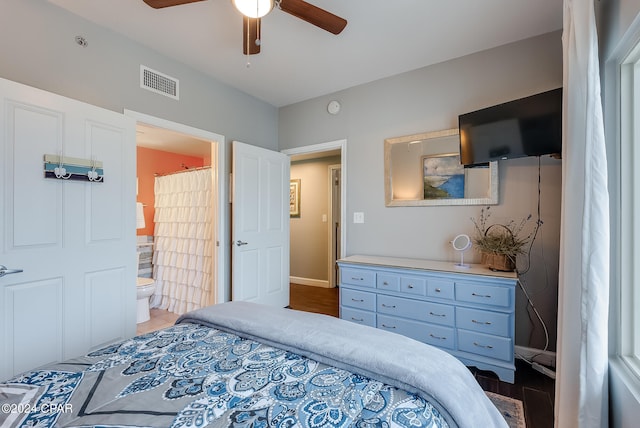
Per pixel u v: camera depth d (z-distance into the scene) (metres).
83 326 1.90
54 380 0.94
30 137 1.67
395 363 0.98
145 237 4.32
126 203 2.16
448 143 2.59
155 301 3.84
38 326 1.70
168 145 4.31
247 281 3.09
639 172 1.24
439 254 2.64
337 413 0.78
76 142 1.86
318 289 4.69
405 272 2.31
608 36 1.30
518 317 2.29
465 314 2.09
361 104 3.07
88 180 1.92
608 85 1.32
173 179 3.81
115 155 2.09
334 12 1.95
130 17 2.03
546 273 2.21
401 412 0.79
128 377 0.96
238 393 0.87
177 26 2.13
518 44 2.32
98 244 1.99
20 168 1.63
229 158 3.10
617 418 1.19
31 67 1.81
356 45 2.36
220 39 2.29
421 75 2.73
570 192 1.33
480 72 2.46
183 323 1.53
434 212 2.67
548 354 2.18
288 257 3.63
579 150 1.30
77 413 0.78
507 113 2.13
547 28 2.16
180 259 3.65
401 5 1.90
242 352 1.15
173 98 2.57
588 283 1.22
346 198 3.17
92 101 2.07
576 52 1.30
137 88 2.33
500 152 2.17
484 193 2.43
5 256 1.58
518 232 2.30
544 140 1.98
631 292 1.25
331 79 2.96
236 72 2.81
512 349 1.94
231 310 1.53
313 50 2.43
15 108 1.62
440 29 2.16
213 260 3.04
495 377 2.04
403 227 2.83
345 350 1.07
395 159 2.86
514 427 1.56
